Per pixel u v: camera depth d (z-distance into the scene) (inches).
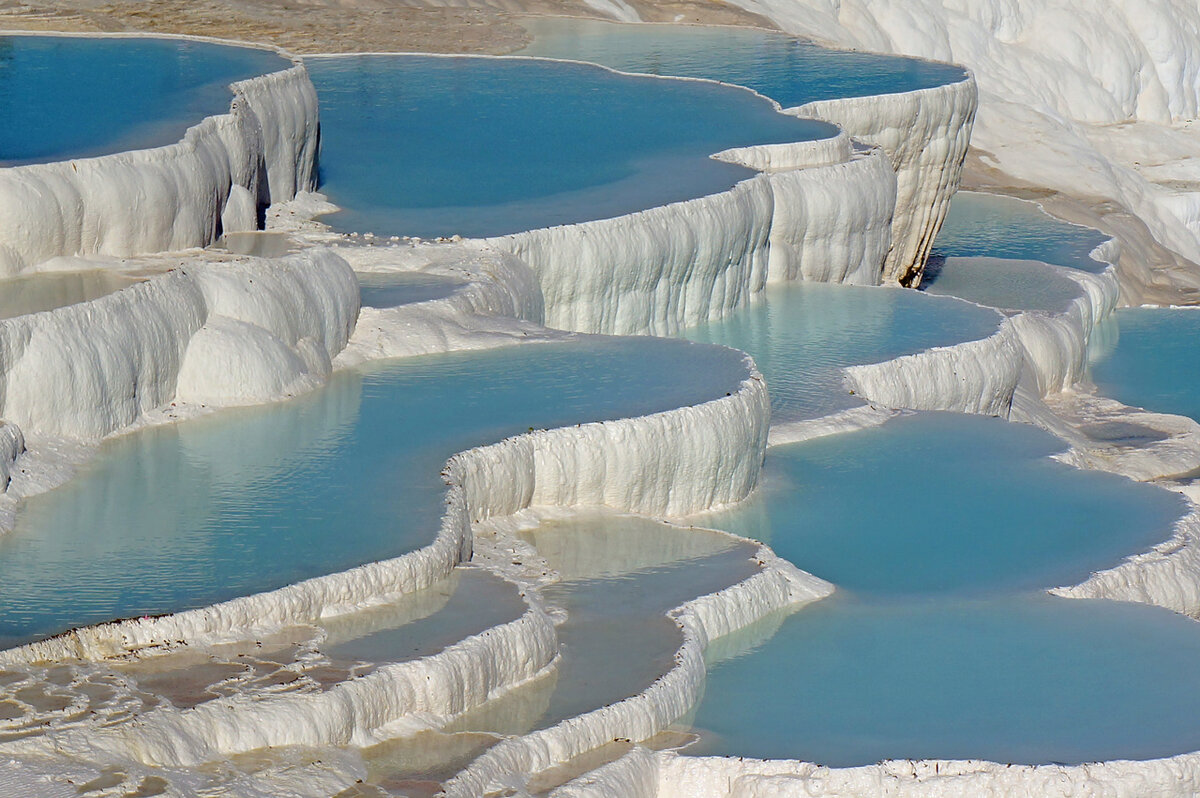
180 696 1391.5
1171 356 3472.0
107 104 2492.6
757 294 2984.7
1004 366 2748.5
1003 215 4296.3
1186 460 2773.1
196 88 2608.3
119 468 1823.3
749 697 1674.5
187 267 2079.2
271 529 1690.5
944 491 2217.0
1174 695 1678.2
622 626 1738.4
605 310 2645.2
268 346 2073.1
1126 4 5856.3
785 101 3447.3
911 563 2003.0
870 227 3181.6
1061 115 5482.3
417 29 4183.1
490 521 1916.8
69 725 1321.4
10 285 1974.7
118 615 1487.5
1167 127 5654.5
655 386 2160.4
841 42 5009.8
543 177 2883.9
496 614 1624.0
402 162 2974.9
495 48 4028.1
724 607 1807.3
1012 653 1769.2
